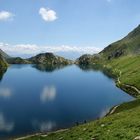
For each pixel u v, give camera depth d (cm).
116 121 5278
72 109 10056
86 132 5188
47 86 17038
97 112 9512
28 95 13338
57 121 8262
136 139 3697
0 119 8531
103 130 4838
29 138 6519
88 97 12775
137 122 4641
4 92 14288
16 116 8900
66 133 5962
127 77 17875
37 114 9231
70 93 14062
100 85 17350
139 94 12656
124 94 13512
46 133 6931
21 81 19888
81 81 19912
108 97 12712
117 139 4016
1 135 6900
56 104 11006
